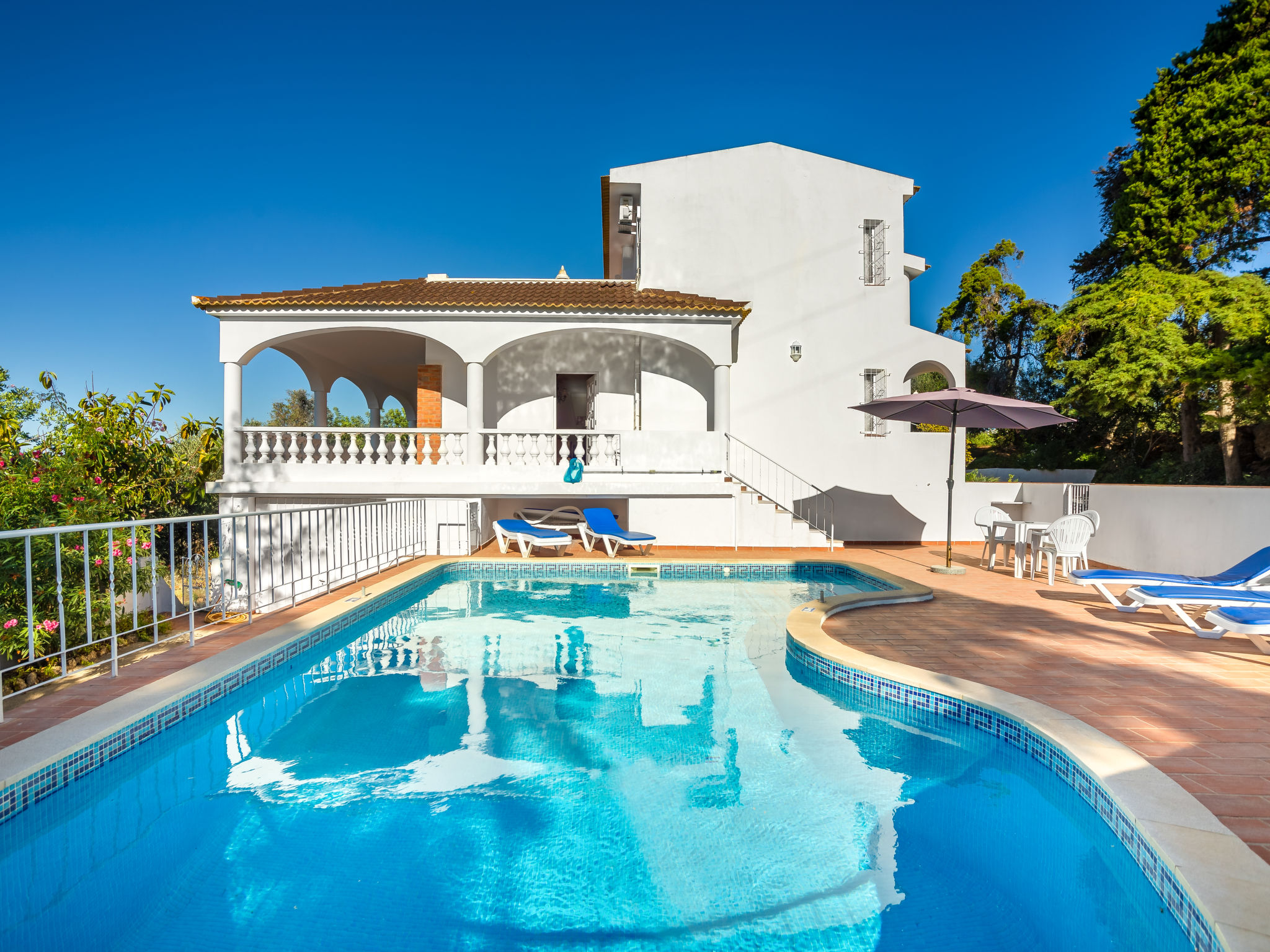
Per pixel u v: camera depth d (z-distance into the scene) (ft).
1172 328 61.11
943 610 23.12
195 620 26.96
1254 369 49.55
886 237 49.08
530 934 7.73
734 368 48.14
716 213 48.73
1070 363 68.85
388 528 31.50
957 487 48.32
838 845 9.89
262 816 10.65
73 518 19.65
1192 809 8.54
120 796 11.08
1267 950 5.85
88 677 13.88
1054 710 12.59
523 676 18.24
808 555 38.52
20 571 16.80
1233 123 64.28
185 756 12.85
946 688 13.98
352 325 39.04
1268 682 14.78
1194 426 71.26
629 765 12.64
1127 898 8.41
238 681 14.83
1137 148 71.51
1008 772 12.41
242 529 38.37
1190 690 14.19
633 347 48.88
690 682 17.76
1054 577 29.48
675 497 40.96
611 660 19.79
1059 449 88.89
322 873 9.00
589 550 40.06
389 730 14.43
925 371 54.80
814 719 15.17
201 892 8.54
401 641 22.03
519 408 48.47
